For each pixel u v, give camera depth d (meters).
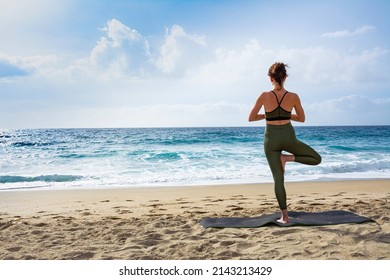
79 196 8.48
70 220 5.56
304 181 10.57
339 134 41.78
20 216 6.20
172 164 15.81
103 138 33.44
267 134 4.95
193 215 5.77
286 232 4.48
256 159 17.02
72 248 4.11
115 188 9.75
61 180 11.96
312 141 30.92
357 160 16.47
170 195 8.48
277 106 4.84
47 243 4.30
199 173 13.15
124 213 6.28
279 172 4.95
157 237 4.42
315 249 3.83
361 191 8.57
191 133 43.34
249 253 3.80
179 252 3.88
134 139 30.84
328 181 10.48
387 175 12.13
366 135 39.12
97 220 5.54
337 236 4.22
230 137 32.19
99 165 15.85
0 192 9.11
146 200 7.81
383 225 4.74
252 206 6.74
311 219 5.06
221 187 9.66
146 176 12.62
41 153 20.77
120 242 4.30
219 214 5.83
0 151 22.06
